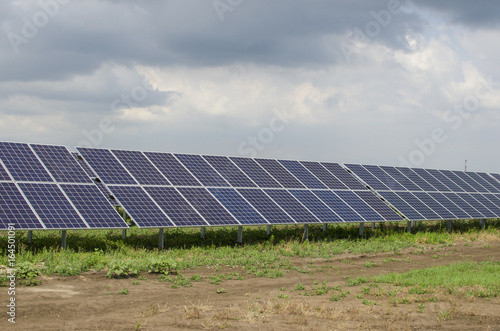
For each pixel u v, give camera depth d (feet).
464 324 50.55
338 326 48.55
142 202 96.43
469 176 190.70
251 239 111.96
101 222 87.40
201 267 80.84
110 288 63.93
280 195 118.52
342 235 125.08
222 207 104.78
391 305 57.82
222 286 69.41
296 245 102.94
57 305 54.54
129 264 72.95
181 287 67.26
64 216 84.99
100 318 50.14
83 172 98.22
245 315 51.70
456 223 166.91
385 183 149.79
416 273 78.48
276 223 106.52
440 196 156.76
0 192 83.82
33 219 81.41
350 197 131.85
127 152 111.04
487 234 136.67
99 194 93.86
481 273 78.43
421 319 52.06
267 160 133.80
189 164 116.16
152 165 110.11
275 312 53.57
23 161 93.81
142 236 109.50
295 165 137.90
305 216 113.39
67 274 68.39
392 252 105.60
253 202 111.04
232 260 85.81
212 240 107.86
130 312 53.16
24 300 55.62
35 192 87.30
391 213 131.75
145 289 64.69
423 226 152.46
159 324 47.91
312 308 55.88
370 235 127.54
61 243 91.81
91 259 75.56
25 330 45.09
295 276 78.79
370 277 77.36
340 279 77.25
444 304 58.49
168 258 78.43
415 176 166.20
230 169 121.19
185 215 97.76
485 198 172.04
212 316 51.13
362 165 156.66
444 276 74.43
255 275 77.77
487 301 60.34
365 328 48.21
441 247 114.73
